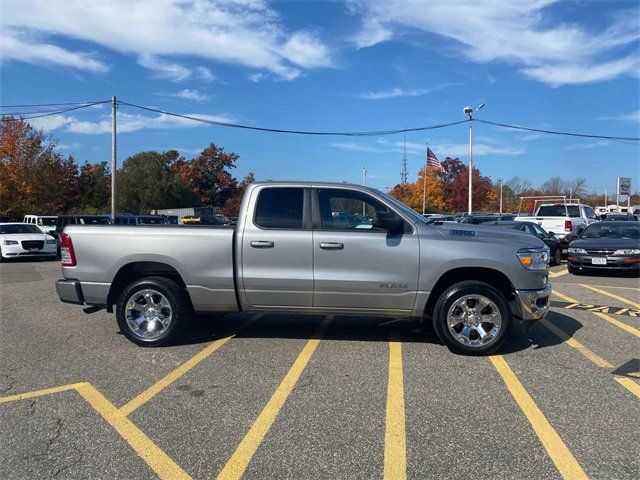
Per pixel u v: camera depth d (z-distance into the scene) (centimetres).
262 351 587
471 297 558
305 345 611
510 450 352
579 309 838
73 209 5953
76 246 608
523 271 555
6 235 1867
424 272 562
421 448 356
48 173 4109
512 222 1633
